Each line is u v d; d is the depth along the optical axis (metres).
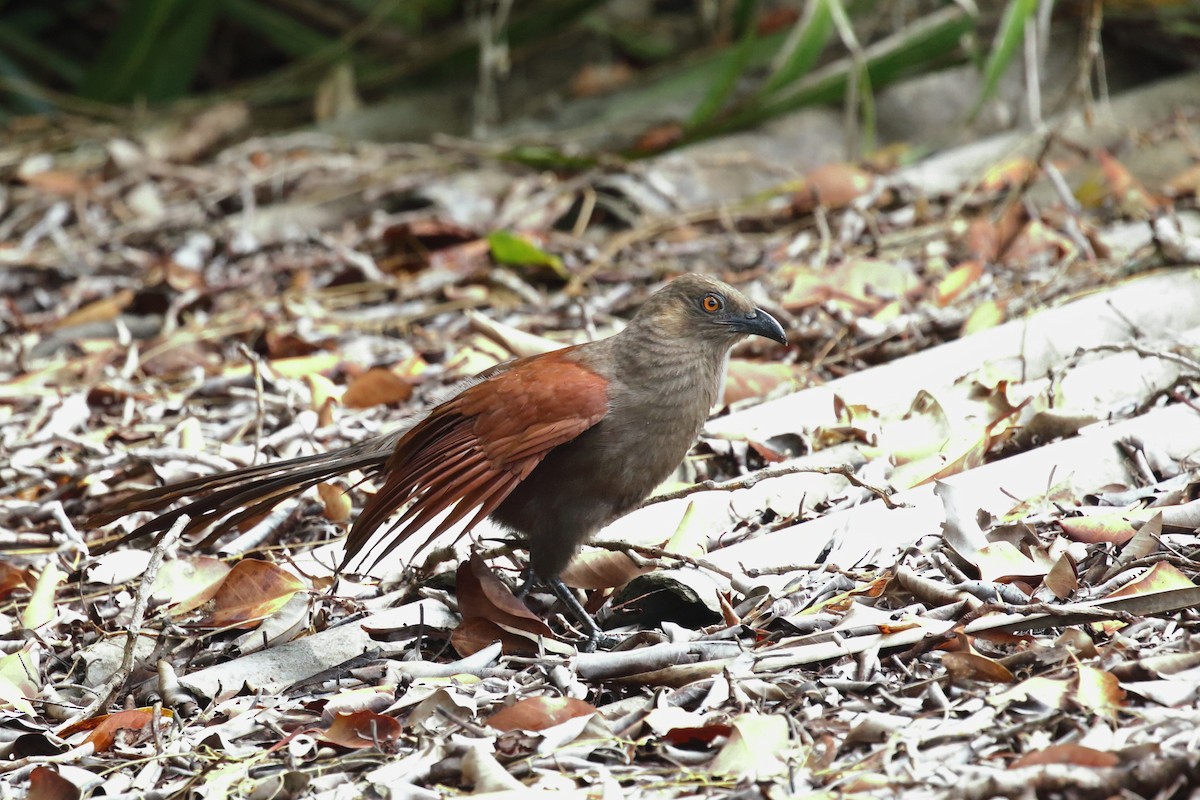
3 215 16.75
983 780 5.29
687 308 7.66
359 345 12.24
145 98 20.42
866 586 7.29
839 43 17.47
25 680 7.31
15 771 6.40
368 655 7.37
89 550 8.87
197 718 6.87
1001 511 8.04
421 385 11.04
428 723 6.33
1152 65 16.47
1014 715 5.95
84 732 6.78
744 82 17.44
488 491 7.20
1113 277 10.96
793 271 12.52
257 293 13.80
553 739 6.08
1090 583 7.08
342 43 19.83
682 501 8.66
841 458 8.77
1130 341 9.31
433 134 18.47
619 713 6.36
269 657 7.34
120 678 6.81
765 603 7.27
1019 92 16.28
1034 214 12.45
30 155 18.06
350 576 8.23
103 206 16.36
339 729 6.27
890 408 9.65
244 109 18.52
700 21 19.50
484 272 13.46
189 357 12.27
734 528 8.46
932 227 13.47
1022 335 9.87
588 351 7.71
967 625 6.55
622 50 19.78
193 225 15.61
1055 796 5.27
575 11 19.45
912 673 6.47
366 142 18.53
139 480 9.91
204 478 7.83
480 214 15.27
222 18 22.19
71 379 11.99
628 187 15.16
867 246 13.37
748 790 5.53
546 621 7.71
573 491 7.54
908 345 10.88
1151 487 8.00
